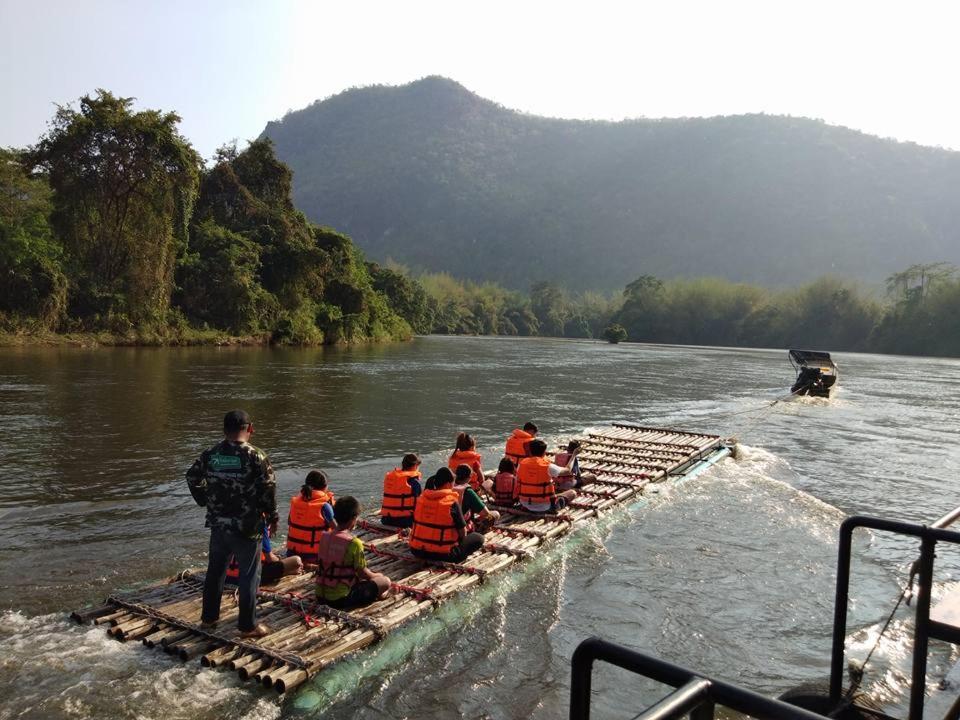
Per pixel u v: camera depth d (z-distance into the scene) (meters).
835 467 14.59
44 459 12.62
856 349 93.56
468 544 7.74
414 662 5.64
